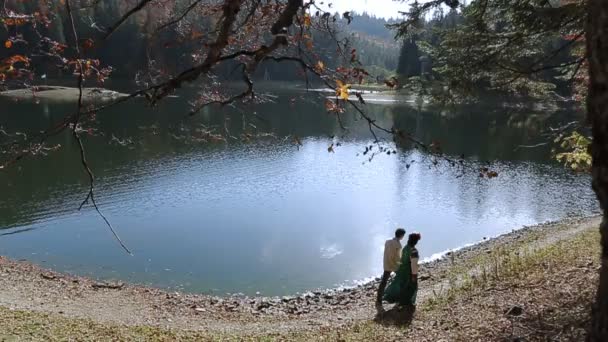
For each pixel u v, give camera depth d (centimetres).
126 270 1453
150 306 1191
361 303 1174
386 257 992
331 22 312
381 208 2155
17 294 1212
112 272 1436
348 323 941
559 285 828
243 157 3209
